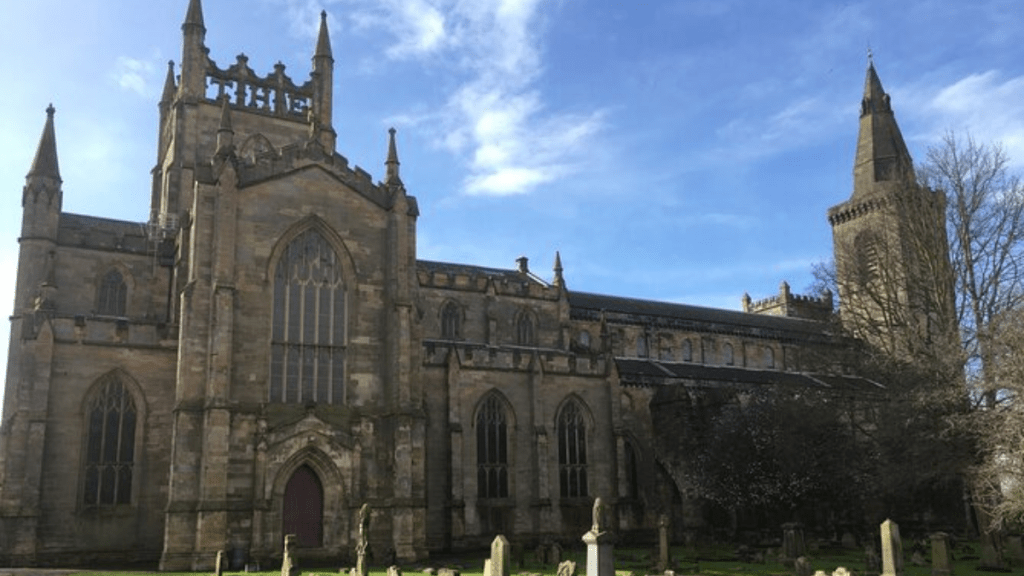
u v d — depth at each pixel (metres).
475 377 76.50
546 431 78.12
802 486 74.06
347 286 64.50
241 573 51.25
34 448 56.59
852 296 76.81
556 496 77.81
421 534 61.53
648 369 96.06
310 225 63.75
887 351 65.88
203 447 55.53
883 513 81.19
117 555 58.34
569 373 81.50
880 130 124.50
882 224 77.19
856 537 77.38
